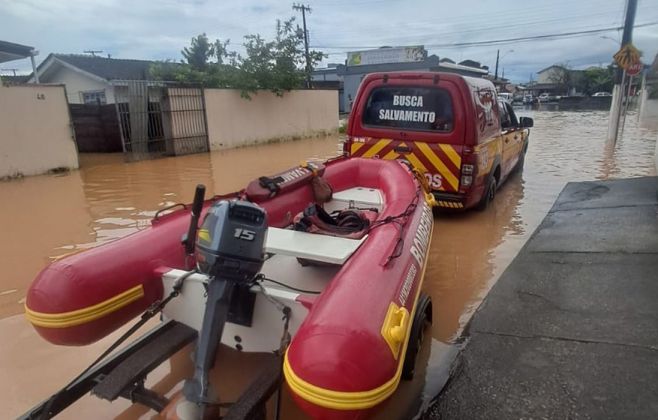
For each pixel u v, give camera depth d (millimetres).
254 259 2303
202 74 16719
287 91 18000
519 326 3330
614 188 7379
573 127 21188
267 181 4070
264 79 16672
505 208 7137
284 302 2410
